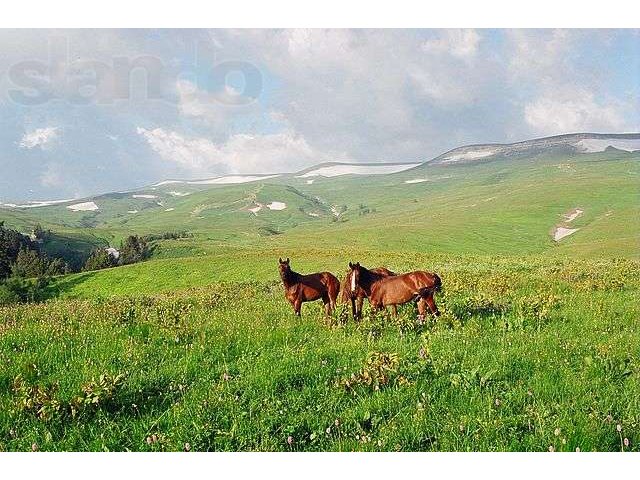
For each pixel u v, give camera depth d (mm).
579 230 155875
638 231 135000
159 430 6789
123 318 12656
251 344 10172
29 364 8641
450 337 10281
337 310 13844
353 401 7320
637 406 6992
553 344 9742
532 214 178250
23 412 7051
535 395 7312
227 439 6547
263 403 7316
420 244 144000
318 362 8703
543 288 19406
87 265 132125
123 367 8766
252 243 176625
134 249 158125
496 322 11859
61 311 14469
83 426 6836
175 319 12172
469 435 6480
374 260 70062
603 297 16750
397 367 8031
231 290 24094
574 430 6352
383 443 6348
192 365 8766
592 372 8211
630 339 10219
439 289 12461
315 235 182250
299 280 13758
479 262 48875
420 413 6809
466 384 7613
